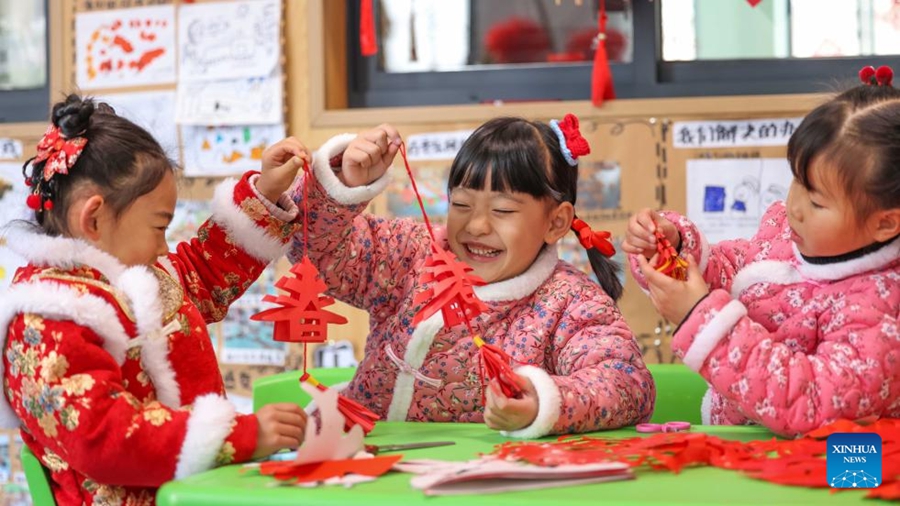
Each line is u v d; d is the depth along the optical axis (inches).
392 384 47.8
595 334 45.8
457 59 76.8
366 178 44.7
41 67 83.7
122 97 78.4
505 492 29.7
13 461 80.5
